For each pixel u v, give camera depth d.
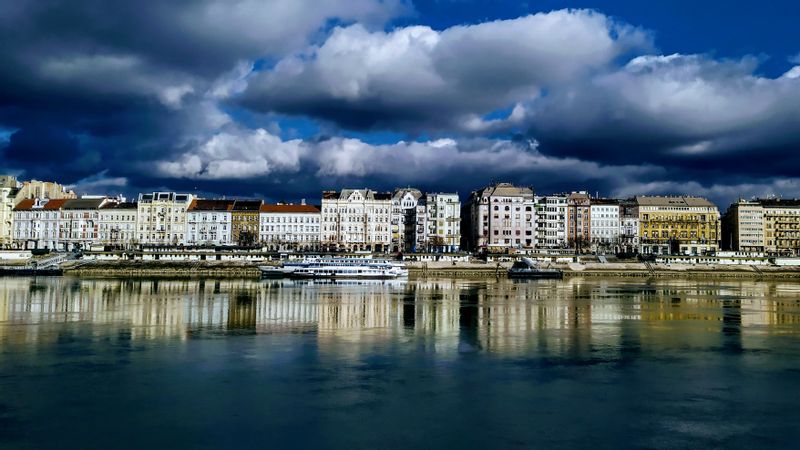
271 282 171.62
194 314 93.88
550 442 40.59
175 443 39.84
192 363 59.69
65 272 195.25
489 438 41.16
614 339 74.06
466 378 54.84
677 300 124.88
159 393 49.81
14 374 55.16
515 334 77.12
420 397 49.28
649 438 41.44
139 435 41.09
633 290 153.38
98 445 39.47
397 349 66.88
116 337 73.06
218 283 164.00
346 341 71.50
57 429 42.00
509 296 131.00
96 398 48.41
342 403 47.72
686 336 76.75
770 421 44.69
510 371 57.53
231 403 47.47
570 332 79.12
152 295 125.31
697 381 54.66
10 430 41.75
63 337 72.88
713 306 113.12
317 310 100.56
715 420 44.78
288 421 43.78
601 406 47.53
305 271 195.62
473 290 148.12
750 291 153.62
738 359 63.38
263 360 61.16
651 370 58.38
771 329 83.12
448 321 88.44
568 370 58.06
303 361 60.81
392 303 113.31
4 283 156.38
